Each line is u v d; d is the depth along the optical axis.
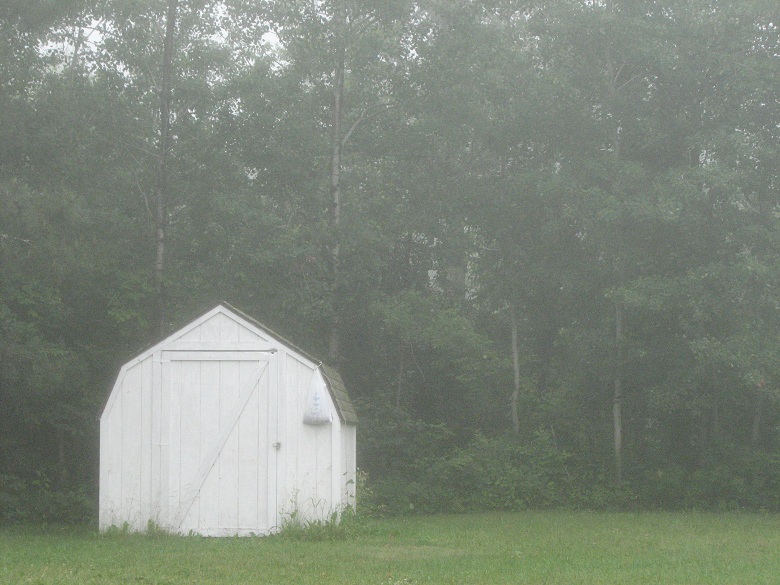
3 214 19.50
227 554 14.55
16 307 22.83
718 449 26.66
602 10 25.92
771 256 25.28
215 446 17.42
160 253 25.08
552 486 26.22
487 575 12.48
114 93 25.11
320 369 17.53
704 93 26.45
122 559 14.02
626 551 15.63
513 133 27.73
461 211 28.83
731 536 18.41
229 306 17.67
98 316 24.89
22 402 23.48
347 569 13.03
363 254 27.17
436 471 25.81
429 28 28.00
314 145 27.05
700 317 24.48
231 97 26.02
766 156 25.27
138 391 17.58
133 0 24.98
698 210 25.92
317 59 27.67
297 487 17.31
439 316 26.44
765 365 24.05
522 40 30.34
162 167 25.44
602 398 27.38
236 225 25.33
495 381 29.11
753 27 25.73
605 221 25.61
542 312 29.66
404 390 28.98
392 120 28.61
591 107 27.20
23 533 19.08
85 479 24.30
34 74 23.28
